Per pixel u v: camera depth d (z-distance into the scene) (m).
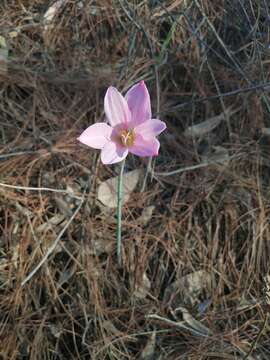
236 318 0.64
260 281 0.65
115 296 0.64
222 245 0.66
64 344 0.62
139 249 0.65
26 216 0.64
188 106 0.71
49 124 0.68
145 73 0.72
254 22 0.76
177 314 0.64
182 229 0.66
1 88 0.69
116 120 0.53
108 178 0.67
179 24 0.73
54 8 0.73
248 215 0.67
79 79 0.71
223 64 0.74
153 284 0.64
